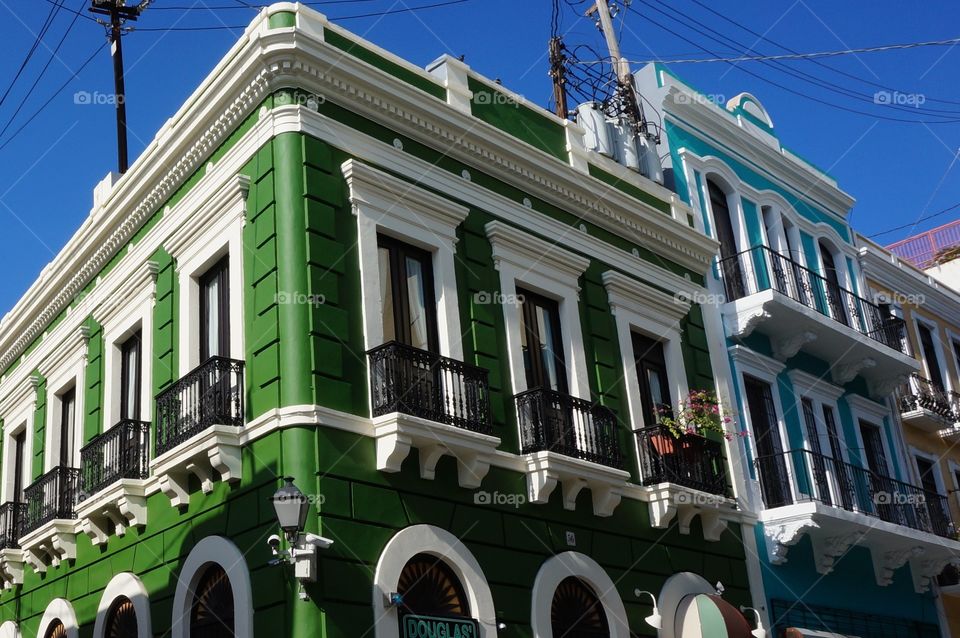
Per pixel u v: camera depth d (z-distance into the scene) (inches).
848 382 781.9
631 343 601.3
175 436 465.7
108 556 526.0
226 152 509.0
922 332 938.7
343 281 462.6
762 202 772.0
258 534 425.1
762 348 701.9
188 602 453.4
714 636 532.7
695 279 678.5
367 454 439.2
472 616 452.1
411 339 487.5
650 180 679.1
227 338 488.1
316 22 499.5
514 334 528.1
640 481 567.5
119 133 794.8
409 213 500.7
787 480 665.0
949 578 816.3
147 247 560.7
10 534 611.2
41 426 649.0
